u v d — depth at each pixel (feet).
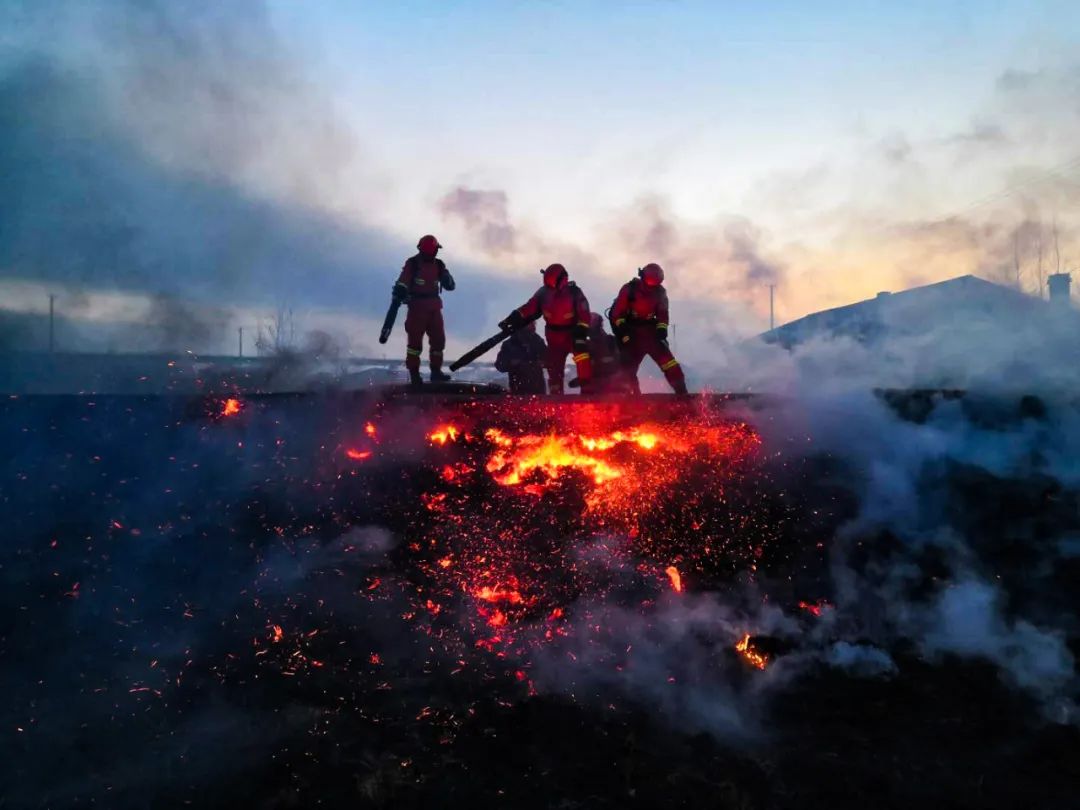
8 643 11.09
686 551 15.29
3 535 14.49
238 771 8.42
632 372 25.25
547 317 24.64
